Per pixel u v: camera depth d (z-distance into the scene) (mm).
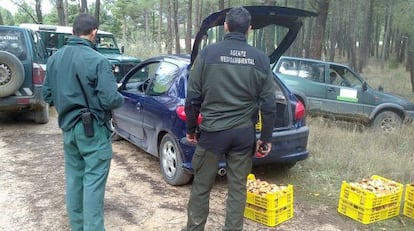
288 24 4414
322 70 8930
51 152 6031
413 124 8406
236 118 3092
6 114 8398
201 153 3197
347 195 4102
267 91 3107
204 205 3332
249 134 3150
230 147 3168
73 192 3314
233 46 3051
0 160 5609
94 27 3166
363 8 26172
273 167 5387
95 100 3086
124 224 3887
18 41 6969
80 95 3068
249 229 3807
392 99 8727
